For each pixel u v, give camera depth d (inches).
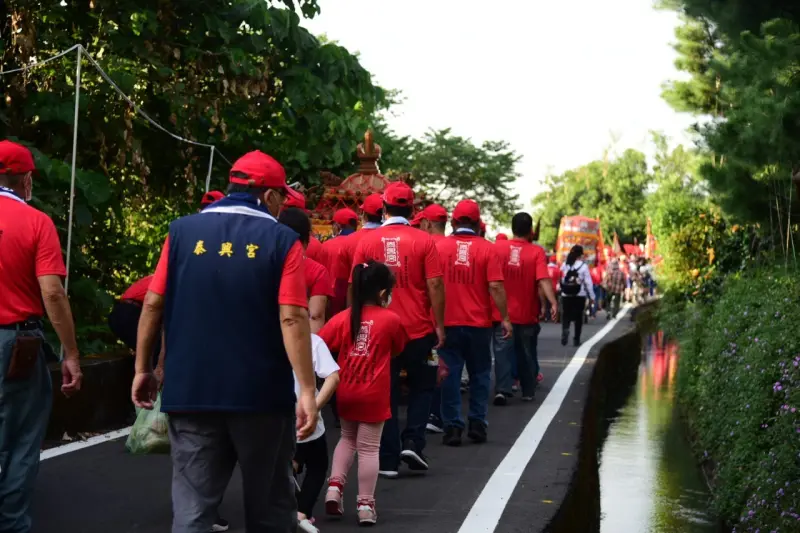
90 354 429.7
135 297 303.7
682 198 854.5
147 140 585.9
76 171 459.2
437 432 418.3
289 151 635.5
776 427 313.1
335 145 630.5
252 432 169.3
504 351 489.7
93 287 474.6
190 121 581.0
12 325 217.9
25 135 499.8
